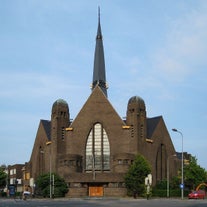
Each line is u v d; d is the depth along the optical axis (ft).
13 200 226.17
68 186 284.61
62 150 311.06
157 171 321.32
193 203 162.71
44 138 337.52
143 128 305.53
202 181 320.09
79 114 313.12
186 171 321.52
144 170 275.80
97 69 360.89
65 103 318.65
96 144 307.37
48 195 272.72
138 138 299.38
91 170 303.68
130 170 277.44
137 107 302.86
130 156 288.92
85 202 180.86
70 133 310.86
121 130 303.89
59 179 282.77
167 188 280.92
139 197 268.82
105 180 281.13
